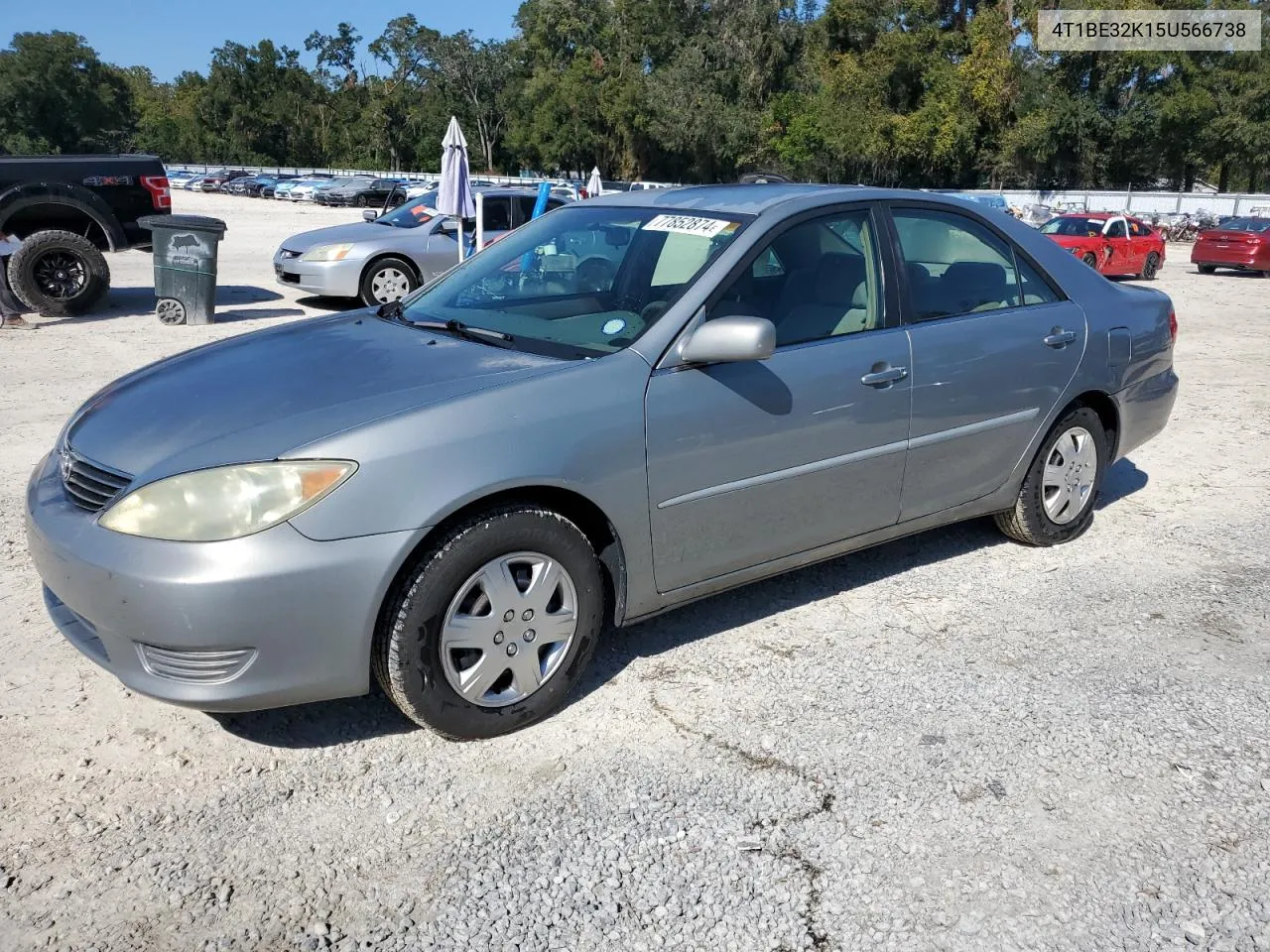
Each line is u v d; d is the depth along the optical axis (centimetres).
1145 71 5084
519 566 307
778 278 363
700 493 338
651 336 332
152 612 265
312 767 298
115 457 291
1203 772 303
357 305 1309
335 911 243
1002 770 302
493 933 237
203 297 1101
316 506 270
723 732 320
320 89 10481
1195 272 2362
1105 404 479
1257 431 727
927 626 397
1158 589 436
